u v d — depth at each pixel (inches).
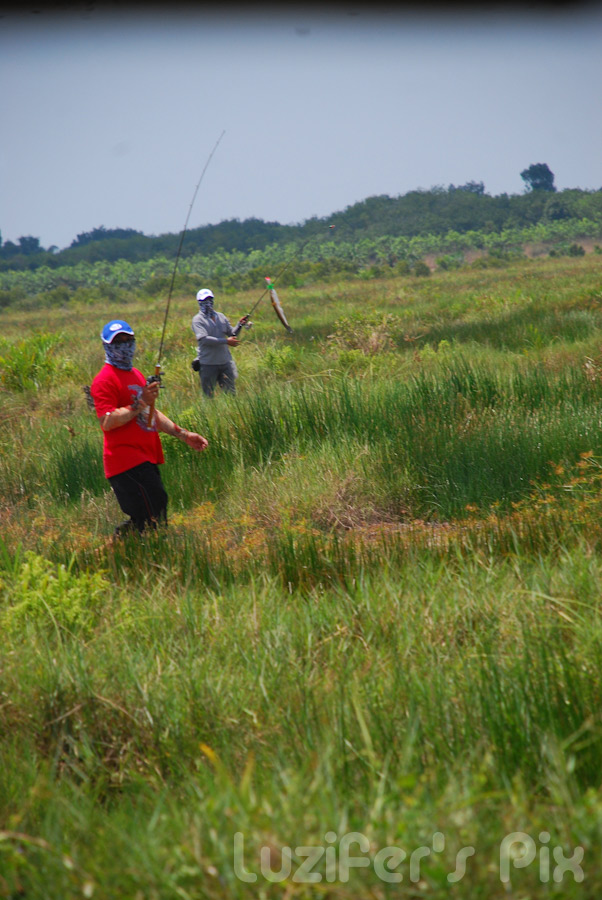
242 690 110.5
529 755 87.9
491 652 110.8
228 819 72.5
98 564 178.2
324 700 104.8
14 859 76.9
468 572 143.0
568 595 126.5
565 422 237.9
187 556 171.5
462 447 232.7
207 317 354.0
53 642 132.3
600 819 67.7
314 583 158.6
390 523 210.4
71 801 90.2
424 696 101.8
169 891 67.6
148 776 98.3
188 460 266.7
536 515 173.3
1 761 99.2
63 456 281.1
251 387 358.6
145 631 135.1
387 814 71.2
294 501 215.5
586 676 99.2
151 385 187.3
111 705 108.5
